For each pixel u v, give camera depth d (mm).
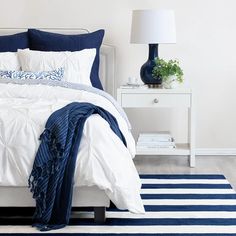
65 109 4113
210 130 6184
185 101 5594
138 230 3980
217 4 6039
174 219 4176
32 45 5824
